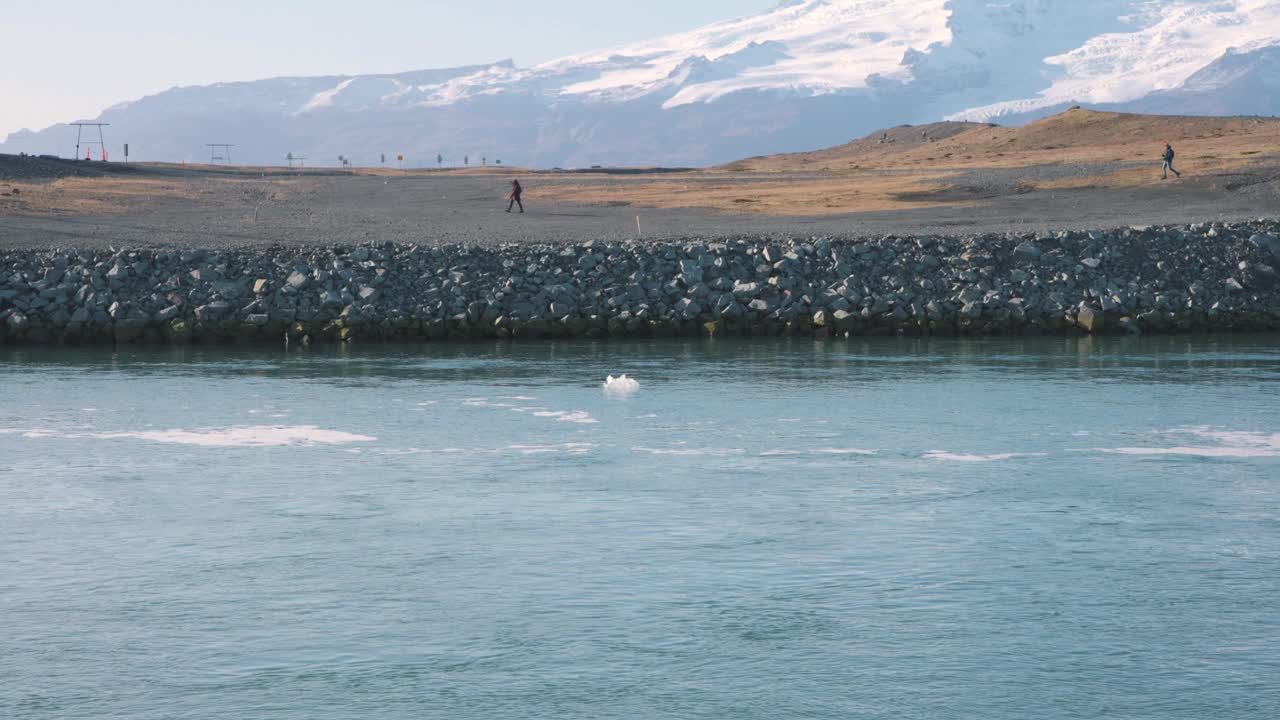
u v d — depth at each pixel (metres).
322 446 26.50
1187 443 26.44
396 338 49.31
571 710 12.19
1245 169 86.81
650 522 19.62
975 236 57.62
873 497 21.39
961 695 12.50
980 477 23.05
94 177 114.94
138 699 12.46
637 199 90.94
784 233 62.16
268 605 15.40
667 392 34.28
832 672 13.11
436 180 125.50
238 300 50.75
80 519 20.03
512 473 23.59
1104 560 17.30
